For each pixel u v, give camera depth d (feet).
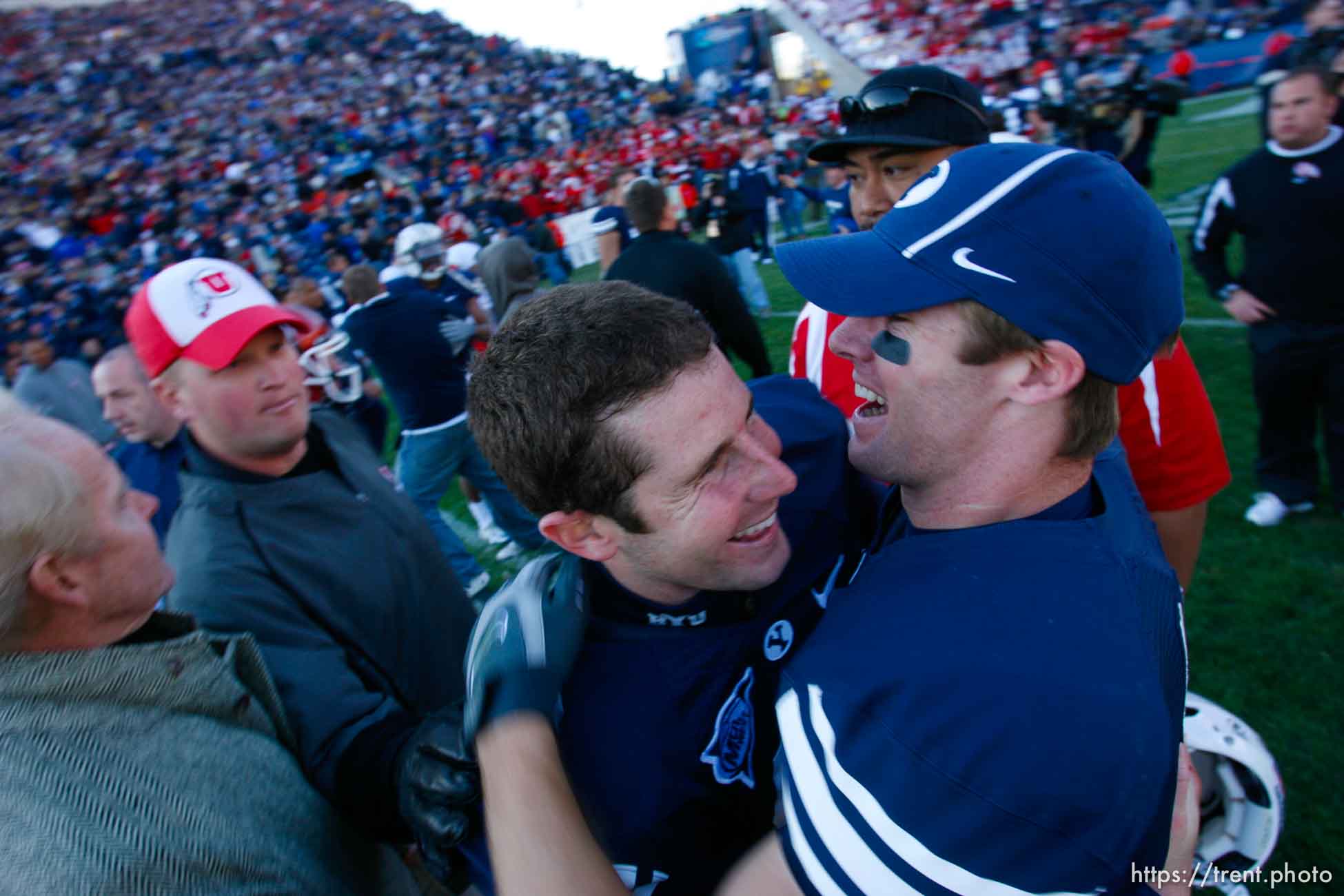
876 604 2.51
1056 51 61.21
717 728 2.96
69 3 102.58
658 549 2.71
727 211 23.75
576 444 2.51
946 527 2.78
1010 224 2.39
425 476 11.76
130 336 4.60
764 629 3.14
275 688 3.81
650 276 10.27
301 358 8.27
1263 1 52.39
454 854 3.29
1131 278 2.38
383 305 11.07
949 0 76.23
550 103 92.43
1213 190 9.80
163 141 83.30
